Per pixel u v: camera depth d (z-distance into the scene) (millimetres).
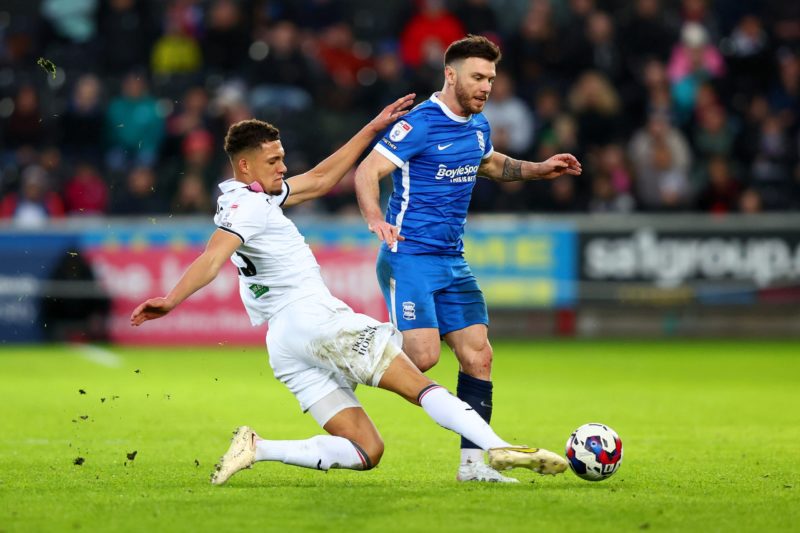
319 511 20953
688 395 44938
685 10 81688
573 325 68875
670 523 20109
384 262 26031
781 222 67562
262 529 19438
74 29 82688
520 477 25719
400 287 25641
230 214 23500
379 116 26297
